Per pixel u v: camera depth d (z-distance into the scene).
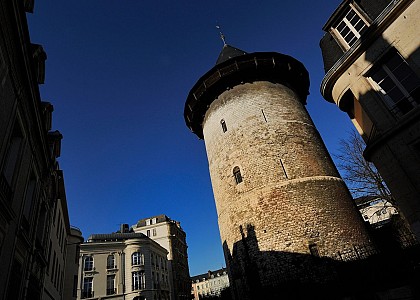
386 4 9.28
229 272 14.71
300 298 11.06
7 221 6.89
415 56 8.27
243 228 13.84
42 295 13.19
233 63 17.28
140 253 39.78
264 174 14.16
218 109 17.70
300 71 18.75
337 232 12.44
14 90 7.18
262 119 15.72
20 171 8.07
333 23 11.45
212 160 17.20
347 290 10.02
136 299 36.16
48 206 13.38
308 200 13.10
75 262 26.67
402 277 8.27
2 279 6.77
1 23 6.12
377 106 9.31
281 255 12.22
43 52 10.40
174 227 57.84
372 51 9.52
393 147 8.71
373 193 21.09
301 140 15.22
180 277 53.69
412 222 8.12
